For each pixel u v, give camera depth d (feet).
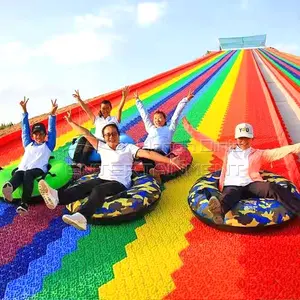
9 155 27.96
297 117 34.58
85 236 15.97
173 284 12.60
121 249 14.85
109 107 24.34
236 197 15.56
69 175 20.17
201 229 15.93
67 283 13.05
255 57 106.73
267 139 28.09
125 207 16.28
